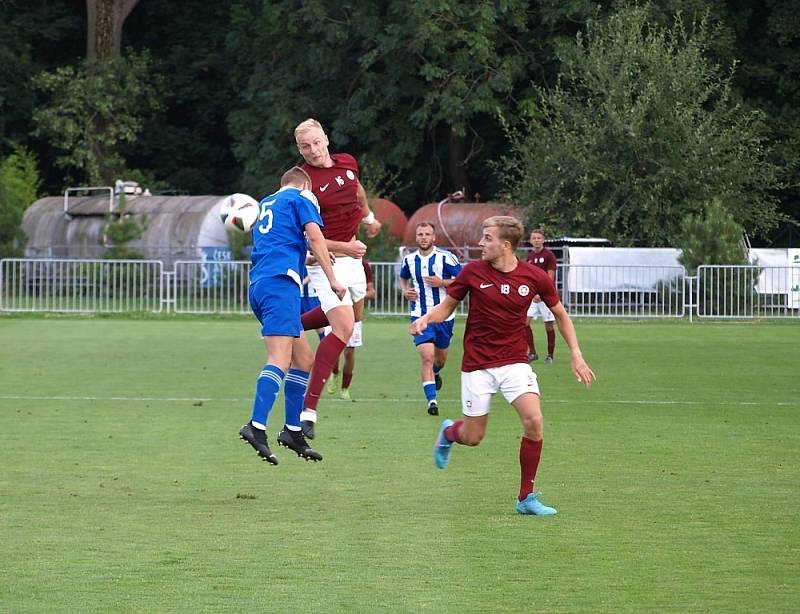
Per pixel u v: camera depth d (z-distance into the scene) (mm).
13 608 14969
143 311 77812
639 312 76562
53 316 78000
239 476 24312
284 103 117375
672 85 90500
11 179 116500
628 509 21047
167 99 135875
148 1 135625
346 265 25469
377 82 112062
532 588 15930
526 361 21125
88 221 104312
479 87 108000
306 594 15617
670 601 15320
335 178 25016
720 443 28750
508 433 30359
